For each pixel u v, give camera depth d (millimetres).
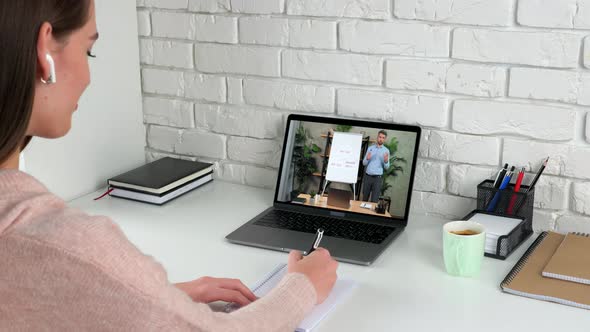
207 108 1856
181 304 764
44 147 1659
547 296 1210
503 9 1451
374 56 1606
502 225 1439
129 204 1718
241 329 853
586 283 1246
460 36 1505
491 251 1396
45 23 689
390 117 1622
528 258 1365
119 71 1848
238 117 1820
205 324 790
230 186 1856
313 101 1703
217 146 1876
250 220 1586
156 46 1875
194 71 1846
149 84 1918
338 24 1624
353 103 1655
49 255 685
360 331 1116
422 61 1558
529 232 1502
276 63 1724
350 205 1609
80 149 1762
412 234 1532
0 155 701
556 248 1408
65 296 699
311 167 1657
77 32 740
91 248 700
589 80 1414
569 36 1406
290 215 1618
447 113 1564
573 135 1459
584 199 1479
